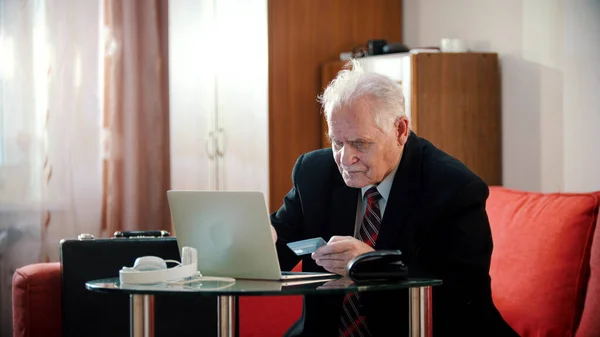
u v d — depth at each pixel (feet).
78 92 14.87
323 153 8.23
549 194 8.92
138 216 15.24
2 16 14.42
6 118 14.47
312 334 7.59
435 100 12.10
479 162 12.41
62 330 9.05
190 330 9.18
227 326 7.01
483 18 12.84
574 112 11.27
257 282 6.42
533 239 8.55
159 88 15.37
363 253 6.46
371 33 14.38
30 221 14.61
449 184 7.23
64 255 9.03
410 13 14.47
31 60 14.57
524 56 12.10
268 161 13.50
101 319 9.05
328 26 13.98
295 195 8.32
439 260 7.15
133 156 15.14
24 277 9.31
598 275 7.80
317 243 6.79
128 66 15.10
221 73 14.25
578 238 8.15
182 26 14.71
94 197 15.01
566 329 8.09
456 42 12.46
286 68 13.61
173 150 14.89
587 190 11.09
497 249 9.05
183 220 6.91
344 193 7.75
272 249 6.46
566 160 11.42
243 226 6.54
